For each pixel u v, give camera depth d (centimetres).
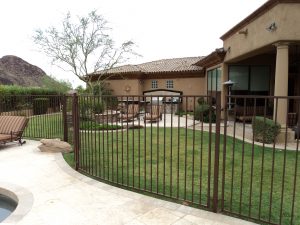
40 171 539
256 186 446
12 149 755
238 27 1149
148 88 2217
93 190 430
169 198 392
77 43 1822
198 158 633
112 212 350
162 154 677
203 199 392
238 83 1450
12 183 466
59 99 984
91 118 591
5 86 1770
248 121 1291
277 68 848
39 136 945
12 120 835
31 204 377
